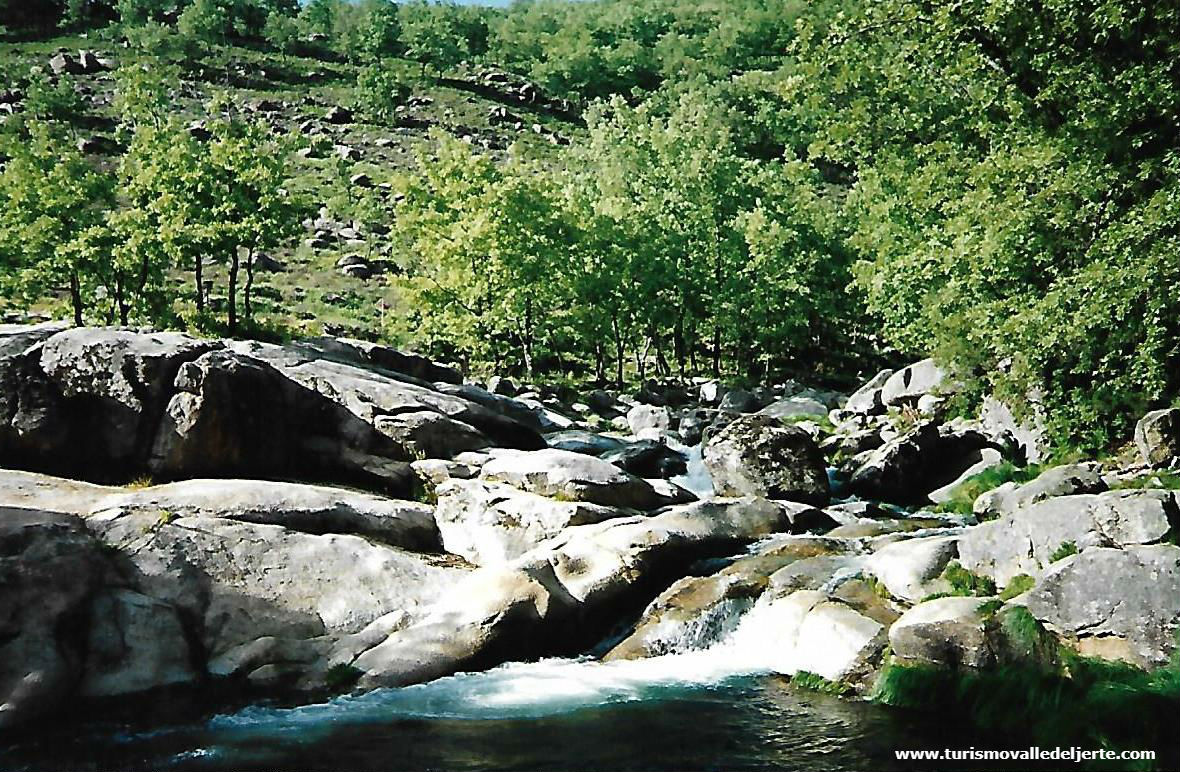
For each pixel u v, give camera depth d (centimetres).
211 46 13775
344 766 1056
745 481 2327
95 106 10269
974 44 2083
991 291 2538
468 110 12794
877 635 1290
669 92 12356
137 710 1222
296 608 1441
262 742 1132
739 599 1527
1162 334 1827
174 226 3847
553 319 4656
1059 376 2230
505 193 4291
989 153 2434
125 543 1423
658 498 2148
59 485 1600
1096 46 1875
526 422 3052
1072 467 1870
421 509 1900
